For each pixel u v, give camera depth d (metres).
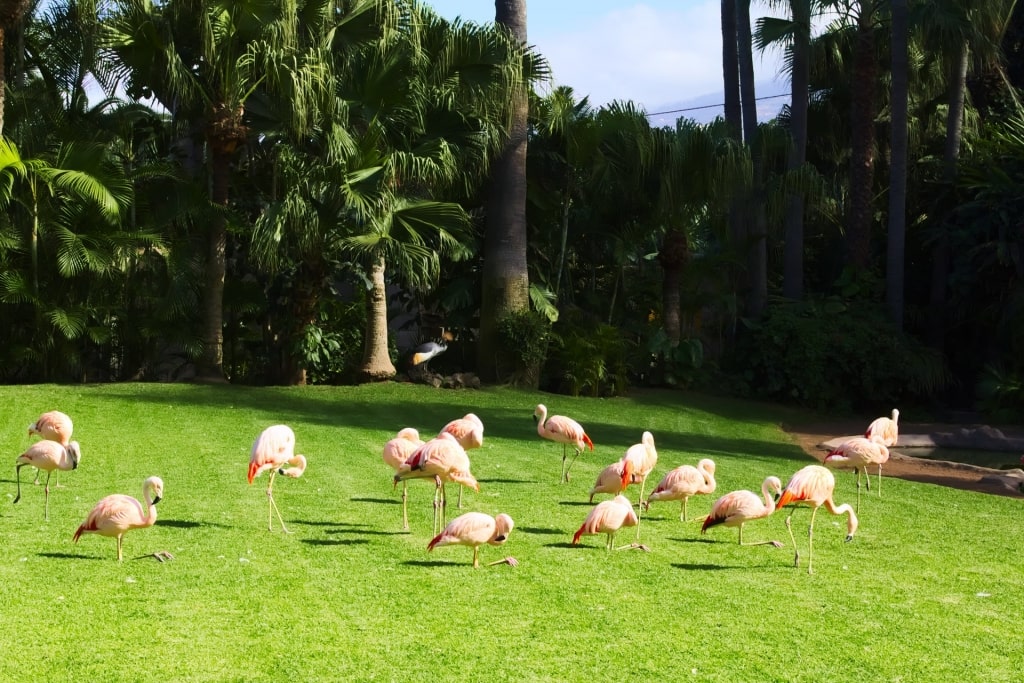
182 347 19.14
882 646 6.09
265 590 6.71
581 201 23.70
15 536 7.83
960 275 24.38
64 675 5.23
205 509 9.01
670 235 23.14
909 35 26.75
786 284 26.95
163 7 18.20
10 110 18.12
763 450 15.76
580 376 21.02
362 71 18.92
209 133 18.30
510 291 21.17
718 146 22.16
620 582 7.21
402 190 19.70
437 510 8.53
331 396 17.97
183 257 18.78
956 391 25.75
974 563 8.27
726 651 5.91
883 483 12.59
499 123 20.45
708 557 8.09
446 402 18.17
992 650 6.09
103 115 19.73
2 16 16.02
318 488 10.19
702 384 23.86
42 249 18.02
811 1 25.88
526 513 9.46
